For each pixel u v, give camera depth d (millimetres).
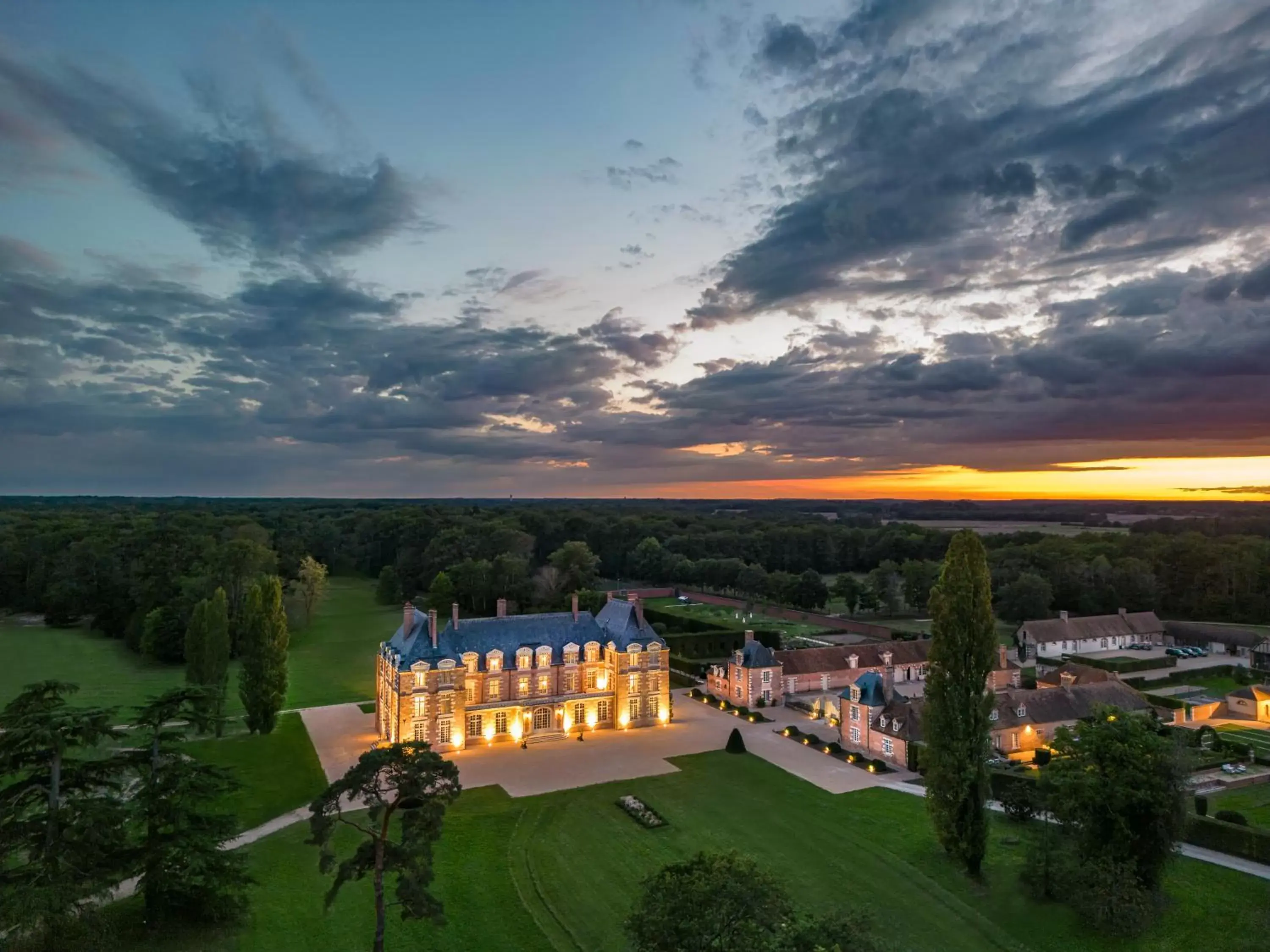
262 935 53906
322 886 61656
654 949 38125
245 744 95562
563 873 65062
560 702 104188
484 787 84375
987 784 64875
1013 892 61938
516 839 71375
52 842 44344
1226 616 190750
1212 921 57594
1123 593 189875
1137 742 60625
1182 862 66938
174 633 141875
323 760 92750
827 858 67688
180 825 50312
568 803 80062
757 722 112062
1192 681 139250
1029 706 100188
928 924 57250
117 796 61719
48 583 189625
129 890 57781
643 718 109562
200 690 51875
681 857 67938
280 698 100250
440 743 97250
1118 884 56906
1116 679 111875
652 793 83062
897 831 73625
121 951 49156
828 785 86250
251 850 67750
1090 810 60531
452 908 59000
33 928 43469
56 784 45250
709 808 79000
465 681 99875
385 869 44406
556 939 55031
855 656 131375
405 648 99000
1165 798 58219
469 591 194250
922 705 94750
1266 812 78188
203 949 50875
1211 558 192125
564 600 191750
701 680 139375
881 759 95062
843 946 39281
